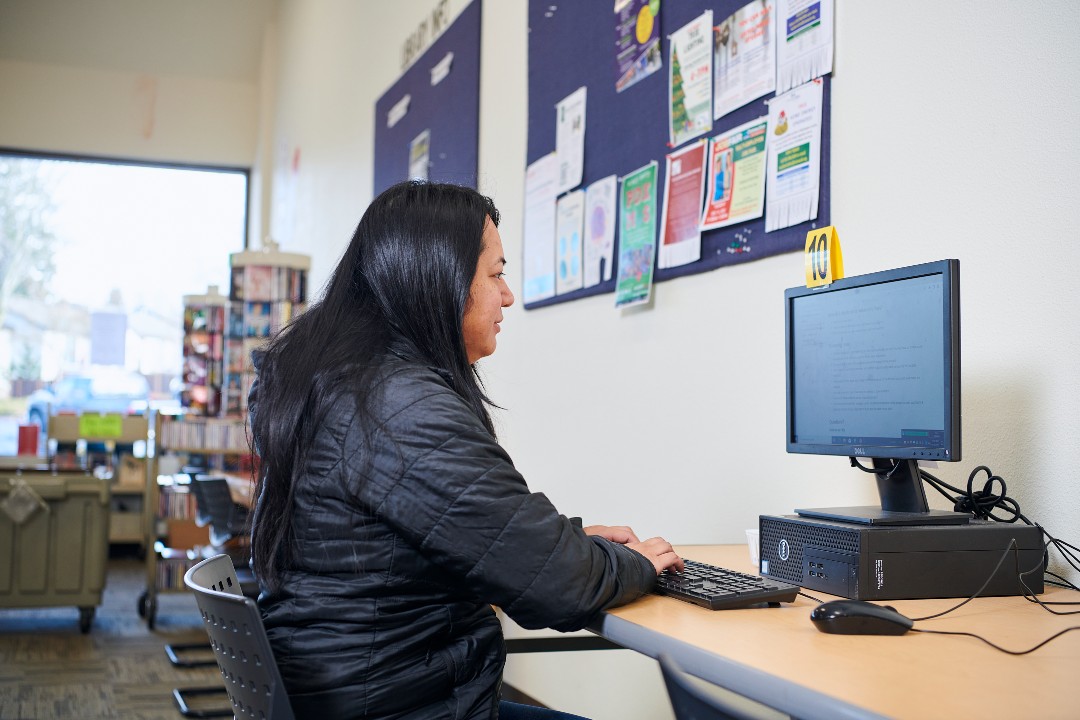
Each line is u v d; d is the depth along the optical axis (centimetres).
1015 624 116
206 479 468
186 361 654
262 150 888
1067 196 156
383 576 120
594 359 310
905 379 143
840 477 204
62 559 499
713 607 124
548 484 338
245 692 110
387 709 119
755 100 234
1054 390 156
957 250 177
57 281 865
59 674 415
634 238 284
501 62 389
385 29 554
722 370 245
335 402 123
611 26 301
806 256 164
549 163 340
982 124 173
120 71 886
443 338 134
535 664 345
